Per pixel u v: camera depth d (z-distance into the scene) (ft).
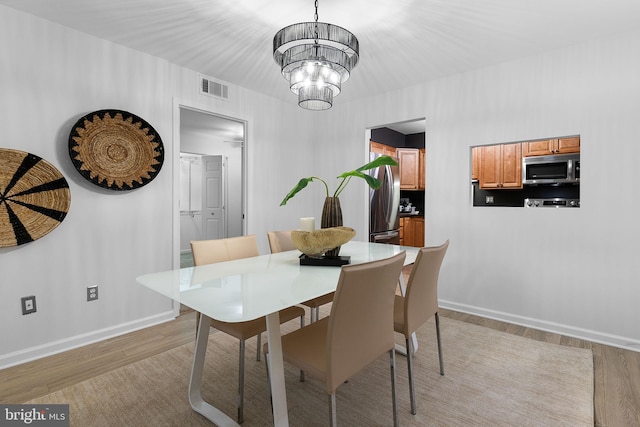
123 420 5.19
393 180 16.24
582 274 8.33
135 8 6.97
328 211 6.82
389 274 4.50
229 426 4.96
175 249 9.82
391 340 4.90
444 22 7.38
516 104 9.20
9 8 6.94
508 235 9.44
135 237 9.01
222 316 3.58
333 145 13.69
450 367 6.81
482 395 5.80
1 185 6.79
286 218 13.47
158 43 8.57
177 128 9.87
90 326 8.20
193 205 22.12
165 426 5.05
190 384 5.47
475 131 9.92
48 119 7.48
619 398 5.74
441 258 6.10
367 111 12.55
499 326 9.15
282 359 4.50
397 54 8.98
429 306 6.06
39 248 7.43
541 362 7.00
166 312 9.75
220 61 9.68
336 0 6.59
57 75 7.61
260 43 8.54
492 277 9.73
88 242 8.16
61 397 5.81
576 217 8.39
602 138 8.00
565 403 5.54
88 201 8.15
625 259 7.79
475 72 9.93
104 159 8.25
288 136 13.47
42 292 7.47
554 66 8.63
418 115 11.16
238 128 19.11
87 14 7.22
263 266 6.15
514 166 15.31
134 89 8.93
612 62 7.88
